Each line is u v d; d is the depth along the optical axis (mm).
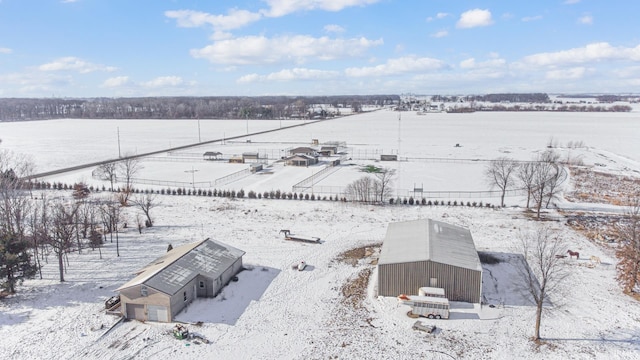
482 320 35719
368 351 31562
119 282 42938
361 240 55219
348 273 45375
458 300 38750
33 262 47500
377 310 37594
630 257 40438
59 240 47375
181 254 42250
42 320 35562
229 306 38312
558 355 30906
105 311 37000
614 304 37938
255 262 48219
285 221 63375
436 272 38594
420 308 36188
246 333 33938
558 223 60906
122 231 59031
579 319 35625
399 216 65250
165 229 59906
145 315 35875
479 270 37969
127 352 31188
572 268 45312
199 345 32219
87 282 42969
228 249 46094
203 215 66812
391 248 43188
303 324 35344
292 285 42594
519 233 56719
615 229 56594
